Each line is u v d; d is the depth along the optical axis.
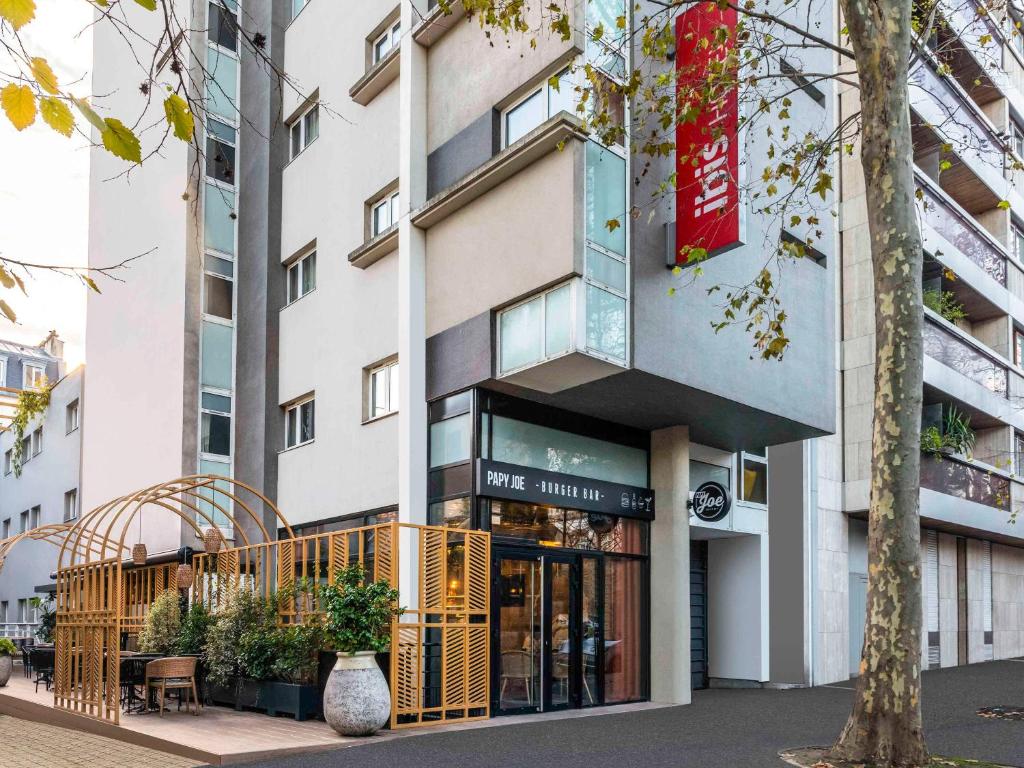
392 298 14.83
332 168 17.05
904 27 8.77
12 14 2.45
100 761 9.40
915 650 8.19
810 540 18.28
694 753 9.09
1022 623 27.75
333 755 9.02
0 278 2.82
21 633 28.42
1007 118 27.89
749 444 16.56
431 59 14.48
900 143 8.75
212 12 19.78
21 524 30.92
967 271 23.80
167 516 18.33
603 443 14.52
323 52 17.78
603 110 11.32
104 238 22.16
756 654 17.77
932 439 20.66
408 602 12.81
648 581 14.91
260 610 12.88
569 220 11.41
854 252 20.33
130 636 16.77
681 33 12.66
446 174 13.79
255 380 18.48
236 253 19.67
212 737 10.02
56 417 28.70
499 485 12.43
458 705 11.45
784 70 14.77
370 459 14.91
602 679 13.69
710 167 12.12
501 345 12.43
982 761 8.44
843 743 8.38
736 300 11.66
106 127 2.49
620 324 11.88
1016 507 25.53
